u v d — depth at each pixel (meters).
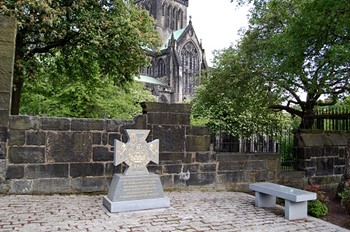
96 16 11.21
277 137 10.80
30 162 6.40
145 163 6.14
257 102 13.82
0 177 6.17
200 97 16.91
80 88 14.10
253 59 13.05
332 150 9.62
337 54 6.98
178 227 4.90
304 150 9.20
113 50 11.62
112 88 15.34
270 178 8.70
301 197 5.63
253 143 12.38
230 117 18.58
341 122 10.51
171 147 7.65
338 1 6.77
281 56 8.85
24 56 11.95
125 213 5.55
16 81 11.25
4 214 5.06
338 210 6.69
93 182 6.91
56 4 10.27
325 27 7.41
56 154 6.61
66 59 13.63
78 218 5.11
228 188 8.21
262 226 5.21
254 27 13.72
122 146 5.96
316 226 5.37
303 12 7.57
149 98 24.22
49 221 4.85
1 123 6.18
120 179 5.78
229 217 5.64
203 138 8.00
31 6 9.20
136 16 13.21
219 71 14.44
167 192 7.53
